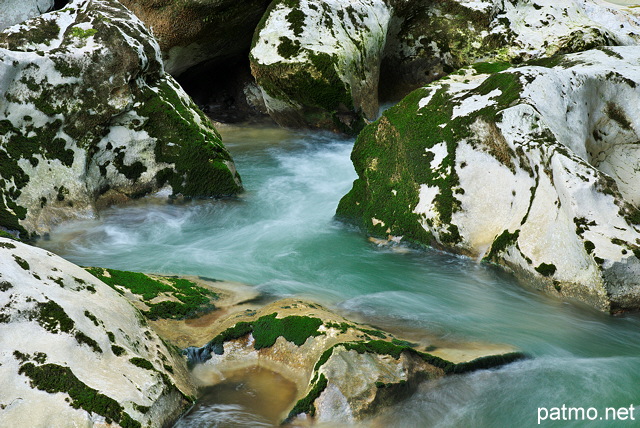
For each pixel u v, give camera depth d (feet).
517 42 35.37
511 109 19.77
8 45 23.58
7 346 10.87
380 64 36.88
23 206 21.74
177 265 19.97
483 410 12.87
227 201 25.66
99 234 22.68
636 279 16.61
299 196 26.96
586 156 20.61
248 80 40.96
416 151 21.71
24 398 10.34
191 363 13.58
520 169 19.48
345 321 14.57
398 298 17.78
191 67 39.42
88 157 23.53
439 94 22.71
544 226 18.25
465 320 16.52
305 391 12.43
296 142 34.71
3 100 22.18
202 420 11.95
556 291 17.70
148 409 11.00
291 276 19.31
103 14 24.76
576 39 34.12
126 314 13.03
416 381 12.79
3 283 11.48
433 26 37.01
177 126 25.02
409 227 21.30
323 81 31.78
